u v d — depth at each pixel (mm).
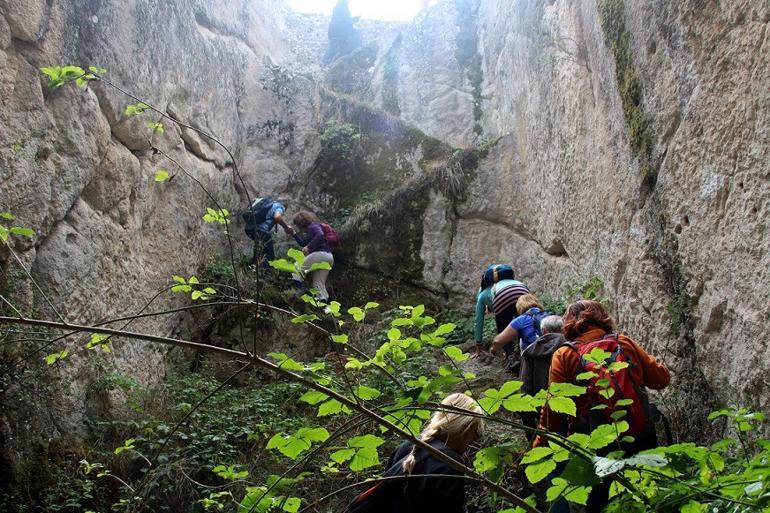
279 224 10891
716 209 4734
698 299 5078
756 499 1874
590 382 3396
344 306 10656
